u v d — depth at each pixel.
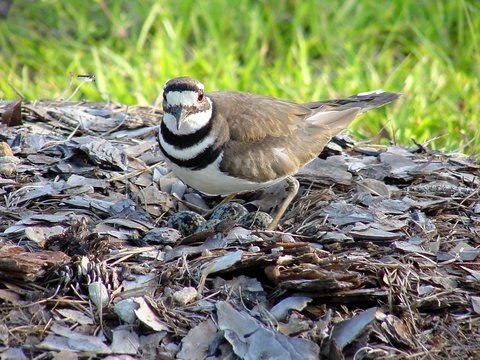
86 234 10.20
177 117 10.74
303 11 19.91
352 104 12.89
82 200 11.32
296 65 18.45
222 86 17.19
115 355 8.60
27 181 11.78
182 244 10.45
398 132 15.73
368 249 10.45
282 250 9.87
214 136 11.11
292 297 9.38
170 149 11.14
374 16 20.00
